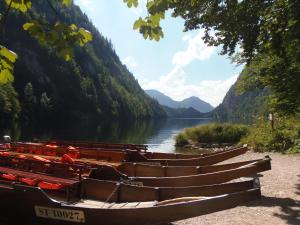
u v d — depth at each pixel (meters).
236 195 7.09
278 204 9.93
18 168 10.00
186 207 6.82
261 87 23.09
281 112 15.39
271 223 8.39
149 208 6.93
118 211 7.07
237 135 37.31
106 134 59.12
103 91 160.50
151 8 2.86
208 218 8.82
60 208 7.52
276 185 12.19
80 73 150.25
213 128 38.09
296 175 13.88
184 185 9.68
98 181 8.62
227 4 10.85
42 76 128.62
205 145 36.06
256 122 32.88
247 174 10.22
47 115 109.56
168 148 35.59
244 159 19.61
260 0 10.42
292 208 9.55
